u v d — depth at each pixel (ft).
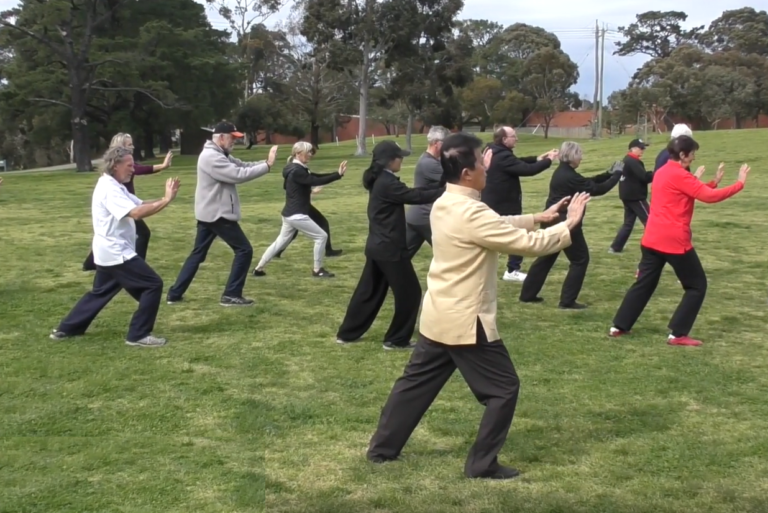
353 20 162.30
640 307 23.38
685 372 20.16
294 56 215.10
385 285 22.76
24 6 140.26
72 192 85.10
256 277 33.14
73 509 12.85
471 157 13.39
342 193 77.61
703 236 44.60
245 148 209.56
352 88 212.64
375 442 14.82
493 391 13.74
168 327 24.75
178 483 13.84
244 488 13.65
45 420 16.79
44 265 36.24
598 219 53.36
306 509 12.98
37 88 137.39
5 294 29.63
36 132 152.76
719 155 96.48
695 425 16.58
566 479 14.03
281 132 207.10
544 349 22.18
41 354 21.57
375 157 21.85
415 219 26.55
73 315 23.18
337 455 15.14
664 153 32.55
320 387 19.15
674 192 22.03
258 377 19.88
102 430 16.33
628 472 14.29
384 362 21.21
